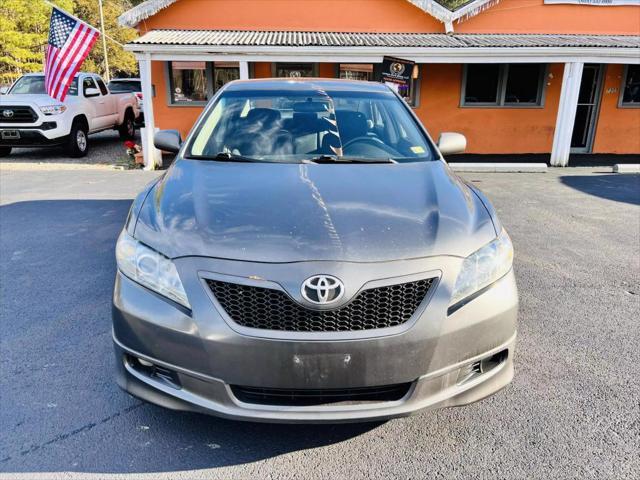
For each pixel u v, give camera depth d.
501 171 9.98
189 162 2.98
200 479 2.15
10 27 28.25
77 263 4.70
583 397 2.71
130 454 2.29
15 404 2.63
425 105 12.01
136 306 2.12
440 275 2.08
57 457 2.26
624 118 12.16
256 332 1.97
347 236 2.12
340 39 10.63
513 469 2.20
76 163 10.95
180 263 2.07
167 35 10.64
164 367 2.09
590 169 10.28
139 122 16.20
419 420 2.54
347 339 1.96
